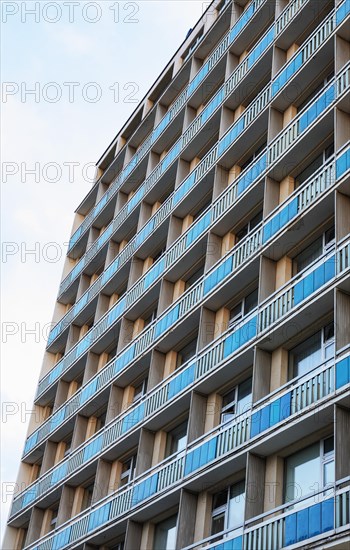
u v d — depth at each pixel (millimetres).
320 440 21984
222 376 26953
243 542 21609
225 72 37062
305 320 23828
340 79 26531
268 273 26766
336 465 19297
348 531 18234
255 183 29391
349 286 22156
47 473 38219
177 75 42031
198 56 41188
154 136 42125
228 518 24609
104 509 30656
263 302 26016
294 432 22031
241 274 27984
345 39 27906
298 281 24484
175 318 31516
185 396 28219
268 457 23344
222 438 25094
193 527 25469
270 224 27438
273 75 31688
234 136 33031
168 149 41625
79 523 32312
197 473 25484
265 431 22906
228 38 37625
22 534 40188
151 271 35656
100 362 38906
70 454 36344
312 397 21625
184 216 35875
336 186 24078
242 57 37000
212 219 31891
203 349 28609
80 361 39781
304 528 19609
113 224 43156
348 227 23500
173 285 34156
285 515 20469
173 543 27031
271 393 23594
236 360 26016
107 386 35094
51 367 45688
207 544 24734
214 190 32625
